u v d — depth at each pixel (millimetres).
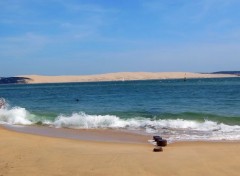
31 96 57250
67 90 78562
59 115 25609
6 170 9547
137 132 17812
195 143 14016
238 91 53500
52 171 9461
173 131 17875
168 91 59781
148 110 29031
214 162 10219
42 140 14734
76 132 18156
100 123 20938
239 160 10367
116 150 12461
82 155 11414
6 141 14148
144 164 10102
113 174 9164
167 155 11305
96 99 45531
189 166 9836
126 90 69438
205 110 27891
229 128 18375
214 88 65562
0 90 90750
